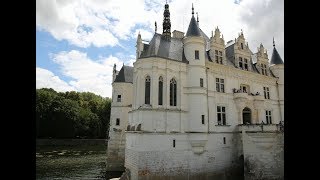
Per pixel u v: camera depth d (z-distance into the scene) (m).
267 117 47.59
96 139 97.44
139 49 39.12
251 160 36.47
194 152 35.97
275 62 52.69
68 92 114.56
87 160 61.94
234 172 39.44
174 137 34.84
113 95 55.28
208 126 38.22
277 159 34.47
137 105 35.50
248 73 46.09
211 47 42.22
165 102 35.03
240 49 46.09
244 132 38.31
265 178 34.62
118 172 50.12
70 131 94.00
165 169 33.22
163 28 45.34
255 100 44.62
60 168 50.81
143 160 32.03
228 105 41.75
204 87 37.97
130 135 35.94
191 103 36.88
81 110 100.88
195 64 37.94
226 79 42.53
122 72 56.31
